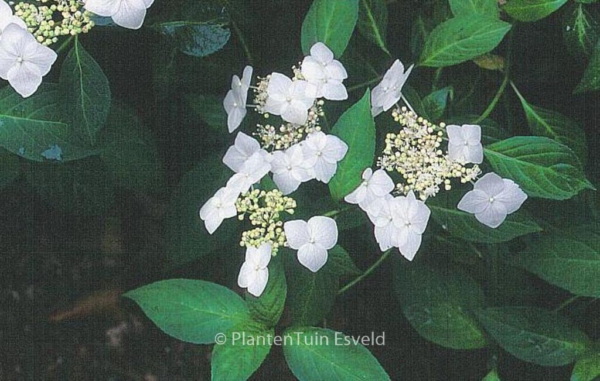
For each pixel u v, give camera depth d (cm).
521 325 73
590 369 72
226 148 78
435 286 76
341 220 70
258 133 73
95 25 73
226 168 76
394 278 76
